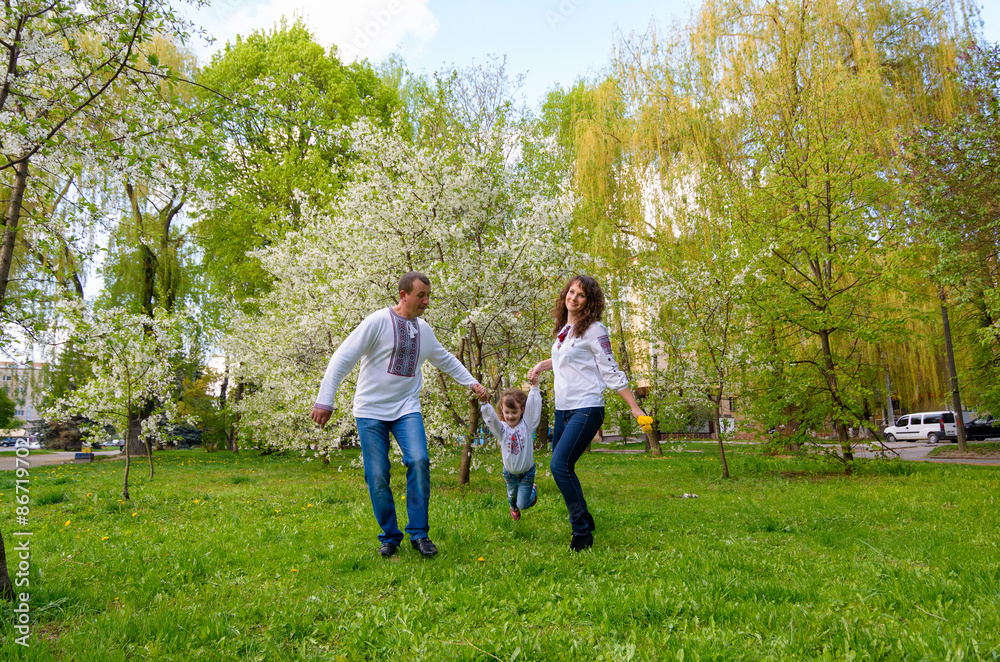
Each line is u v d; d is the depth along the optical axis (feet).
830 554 11.96
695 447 67.56
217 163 14.26
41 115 10.97
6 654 6.65
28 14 10.31
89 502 21.93
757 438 37.14
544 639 7.09
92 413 27.81
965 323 60.39
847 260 33.47
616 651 6.72
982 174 32.14
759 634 7.27
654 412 40.37
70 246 13.07
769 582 9.30
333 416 29.53
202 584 10.07
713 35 46.65
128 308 28.14
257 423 44.75
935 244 33.42
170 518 18.26
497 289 25.76
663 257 44.65
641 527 15.52
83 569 10.88
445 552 11.97
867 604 8.35
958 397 64.08
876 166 34.40
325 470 40.01
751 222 36.01
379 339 12.59
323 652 7.07
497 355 28.84
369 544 12.79
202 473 38.06
